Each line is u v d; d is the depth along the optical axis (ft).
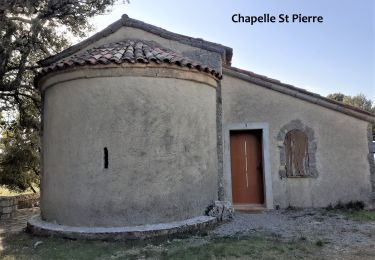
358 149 32.45
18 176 51.29
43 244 22.29
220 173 30.91
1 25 32.14
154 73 25.63
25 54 35.32
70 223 24.99
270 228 25.16
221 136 31.65
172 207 25.13
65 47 41.29
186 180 26.11
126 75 25.26
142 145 24.85
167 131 25.62
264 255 19.03
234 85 33.78
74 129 25.59
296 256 18.81
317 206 32.32
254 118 33.35
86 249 20.84
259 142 35.06
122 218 24.09
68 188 25.38
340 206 31.96
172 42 33.96
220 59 33.06
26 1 32.45
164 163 25.22
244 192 34.83
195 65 26.89
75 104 25.73
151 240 22.41
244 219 28.22
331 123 32.83
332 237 22.49
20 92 43.27
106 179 24.43
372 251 19.54
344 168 32.40
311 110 33.04
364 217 28.25
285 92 33.06
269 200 32.48
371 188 32.07
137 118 25.00
